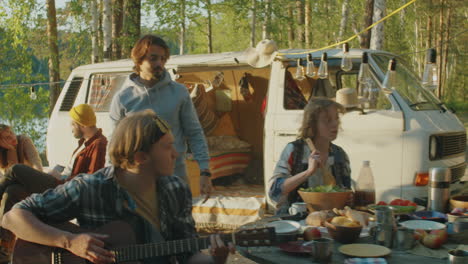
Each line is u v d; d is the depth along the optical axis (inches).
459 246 91.4
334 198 112.5
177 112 152.0
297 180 122.3
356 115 205.8
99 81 271.3
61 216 94.5
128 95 151.2
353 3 770.2
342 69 204.1
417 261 87.1
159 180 96.5
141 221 95.8
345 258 89.9
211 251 90.4
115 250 93.7
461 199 120.9
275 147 221.5
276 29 683.4
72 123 181.3
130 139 90.3
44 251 96.4
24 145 187.0
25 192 146.7
